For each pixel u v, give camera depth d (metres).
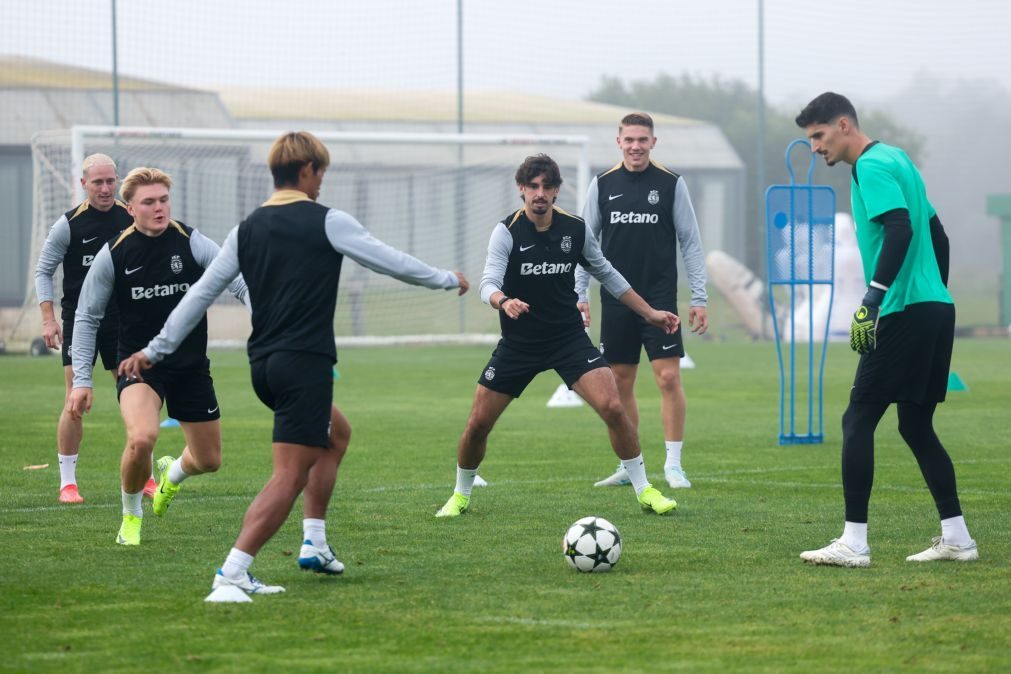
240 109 57.47
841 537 11.02
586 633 8.48
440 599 9.51
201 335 11.69
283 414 9.47
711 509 13.95
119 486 15.76
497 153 56.84
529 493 15.20
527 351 13.35
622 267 16.12
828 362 40.62
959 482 15.91
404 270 9.40
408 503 14.39
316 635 8.43
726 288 55.69
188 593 9.73
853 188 11.04
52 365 38.66
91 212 14.70
